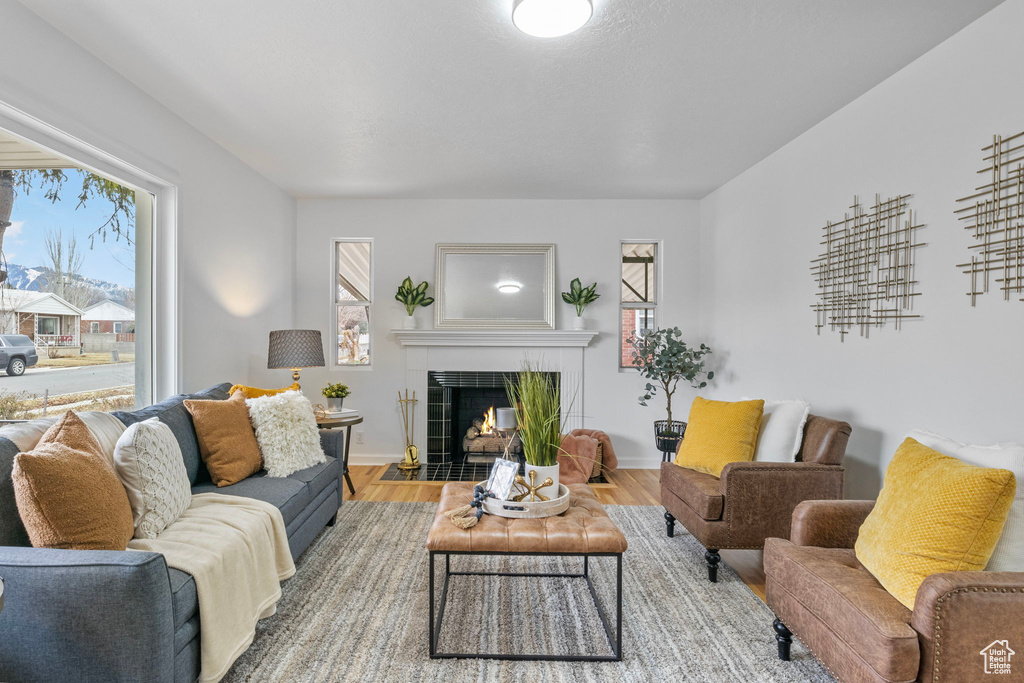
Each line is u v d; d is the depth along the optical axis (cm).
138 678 137
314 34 220
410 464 462
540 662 190
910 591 149
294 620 216
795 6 200
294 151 358
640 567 272
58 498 151
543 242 485
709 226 471
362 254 495
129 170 266
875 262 265
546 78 258
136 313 280
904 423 247
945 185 223
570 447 436
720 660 192
